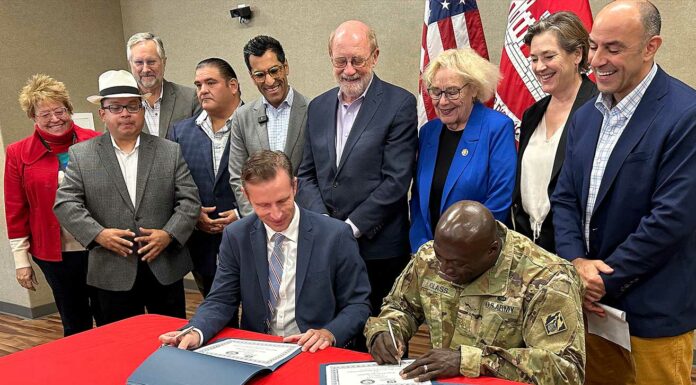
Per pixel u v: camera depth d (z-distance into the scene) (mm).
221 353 1367
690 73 2617
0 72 3838
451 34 2711
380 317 1454
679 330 1513
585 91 1855
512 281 1256
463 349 1204
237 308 1727
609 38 1445
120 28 4719
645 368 1556
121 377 1278
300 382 1196
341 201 2121
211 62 2588
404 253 2201
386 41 3535
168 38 4539
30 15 4023
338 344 1493
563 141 1841
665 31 2652
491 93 1979
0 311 4188
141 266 2295
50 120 2586
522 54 2488
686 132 1404
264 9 4004
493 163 1927
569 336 1174
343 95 2195
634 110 1514
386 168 2076
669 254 1443
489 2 3150
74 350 1448
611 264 1490
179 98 2982
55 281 2717
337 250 1648
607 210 1569
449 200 1968
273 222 1558
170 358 1289
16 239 2725
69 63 4312
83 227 2197
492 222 1208
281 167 1521
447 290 1356
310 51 3875
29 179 2615
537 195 1909
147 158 2311
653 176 1469
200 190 2629
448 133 2055
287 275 1652
